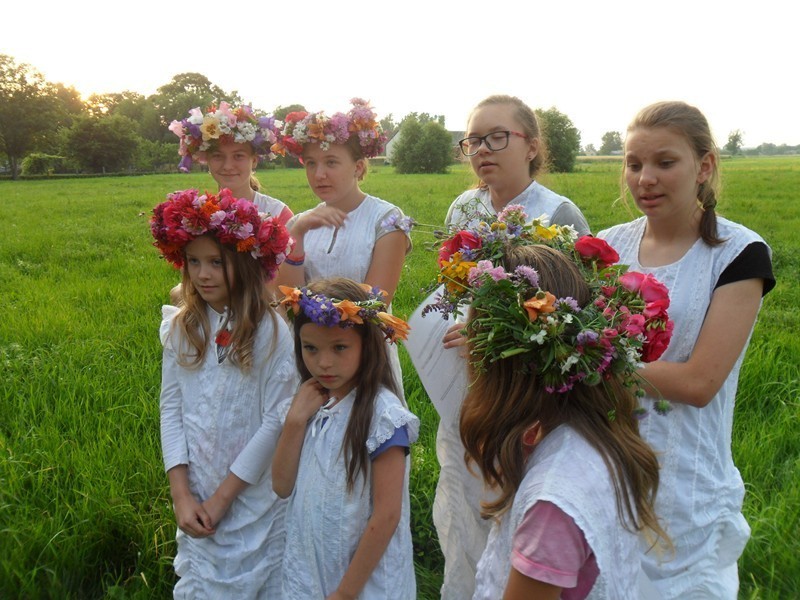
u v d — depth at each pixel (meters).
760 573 3.06
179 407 2.73
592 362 1.52
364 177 3.49
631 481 1.55
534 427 1.67
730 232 2.18
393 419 2.17
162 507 3.39
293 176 44.94
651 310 1.63
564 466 1.50
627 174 2.29
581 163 63.28
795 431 4.32
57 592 2.95
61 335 6.38
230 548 2.55
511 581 1.48
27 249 12.32
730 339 2.08
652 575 2.11
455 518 2.65
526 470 1.61
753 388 4.97
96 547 3.22
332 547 2.21
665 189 2.16
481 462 1.70
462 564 2.66
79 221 17.98
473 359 1.71
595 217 16.66
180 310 2.70
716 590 2.16
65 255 11.65
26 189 37.38
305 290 2.15
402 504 2.31
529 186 3.02
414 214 17.69
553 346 1.51
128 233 14.77
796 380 5.05
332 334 2.16
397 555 2.29
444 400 2.64
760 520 3.23
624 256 2.41
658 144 2.14
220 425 2.58
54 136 75.25
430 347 2.66
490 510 1.67
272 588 2.58
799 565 3.01
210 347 2.63
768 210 17.83
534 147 3.07
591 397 1.60
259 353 2.56
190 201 2.48
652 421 2.15
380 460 2.17
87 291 8.35
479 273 1.64
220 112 3.49
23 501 3.41
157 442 4.04
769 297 7.96
